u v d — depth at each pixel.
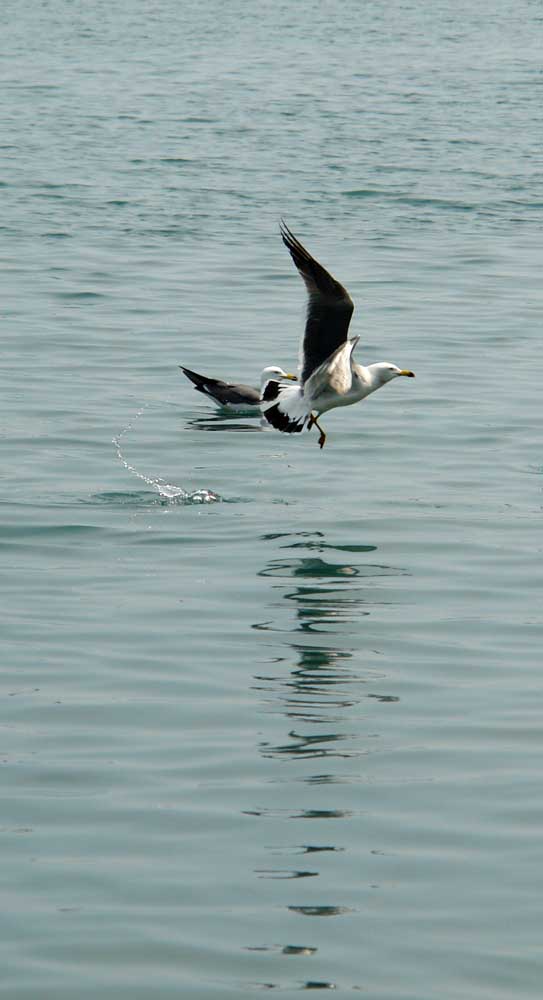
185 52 69.00
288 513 17.86
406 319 27.97
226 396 22.66
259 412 22.55
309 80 60.72
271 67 64.44
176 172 41.75
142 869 9.62
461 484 19.05
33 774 10.94
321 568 15.88
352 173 41.88
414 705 12.34
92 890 9.38
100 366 24.77
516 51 71.00
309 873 9.59
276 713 12.14
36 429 21.08
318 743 11.56
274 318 28.28
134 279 30.83
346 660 13.34
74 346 25.91
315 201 38.41
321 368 14.40
